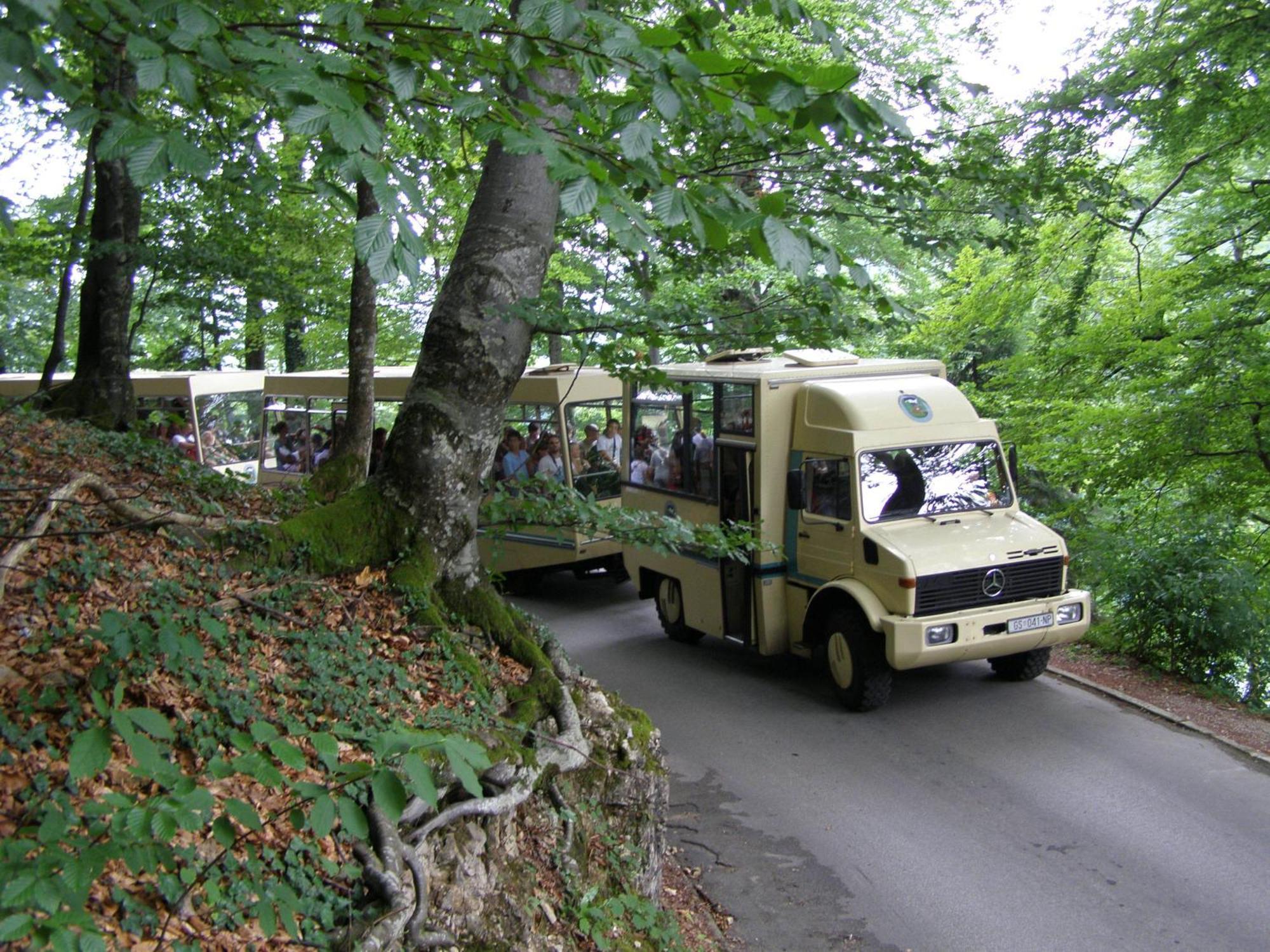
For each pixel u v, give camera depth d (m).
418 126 4.45
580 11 3.64
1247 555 12.90
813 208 10.06
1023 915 7.11
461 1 4.33
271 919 3.46
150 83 3.19
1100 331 13.47
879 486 11.12
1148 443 12.69
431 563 7.36
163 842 3.16
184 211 15.06
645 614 15.52
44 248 15.48
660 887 7.31
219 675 5.39
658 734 7.80
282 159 11.95
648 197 3.69
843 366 12.41
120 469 9.18
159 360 29.80
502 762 5.88
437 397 7.46
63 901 2.84
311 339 26.17
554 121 4.20
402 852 4.86
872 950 6.75
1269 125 11.78
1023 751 9.86
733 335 8.10
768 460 11.88
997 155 10.39
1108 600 13.11
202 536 6.90
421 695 6.34
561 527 7.93
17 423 9.82
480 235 7.62
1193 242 13.82
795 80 3.42
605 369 8.25
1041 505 17.03
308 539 7.05
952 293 17.77
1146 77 11.59
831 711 11.06
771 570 11.91
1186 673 12.00
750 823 8.52
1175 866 7.70
